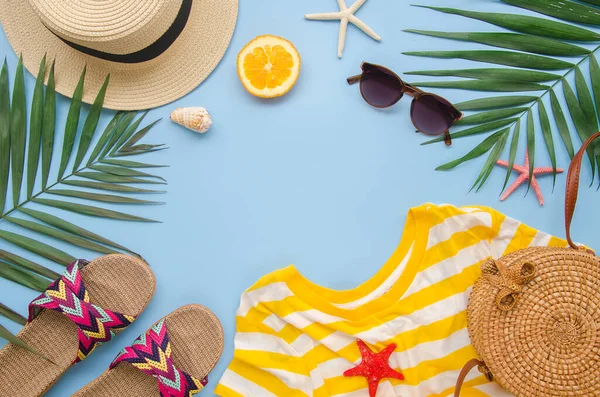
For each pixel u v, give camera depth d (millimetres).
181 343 1110
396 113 1128
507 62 1101
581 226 1112
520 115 1109
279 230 1138
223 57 1124
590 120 1093
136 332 1143
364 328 1090
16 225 1116
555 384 909
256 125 1133
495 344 921
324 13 1086
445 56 1104
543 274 910
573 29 1070
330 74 1130
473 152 1107
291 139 1134
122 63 1029
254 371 1108
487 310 927
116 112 1120
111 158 1127
